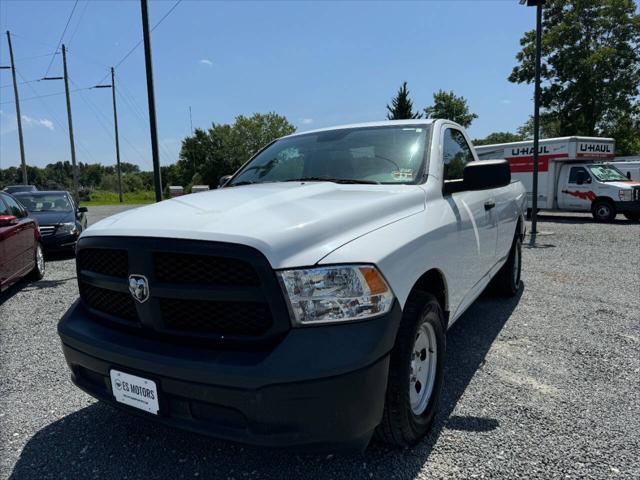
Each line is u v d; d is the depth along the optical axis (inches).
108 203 1871.3
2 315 213.5
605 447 99.0
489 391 125.8
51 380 140.6
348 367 72.7
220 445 103.7
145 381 82.0
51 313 215.5
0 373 146.3
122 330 90.5
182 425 80.1
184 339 81.6
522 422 109.5
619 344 159.8
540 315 193.6
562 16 1227.9
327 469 93.0
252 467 95.0
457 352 154.4
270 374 71.2
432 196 115.0
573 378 133.5
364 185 115.5
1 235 231.1
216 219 84.4
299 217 84.0
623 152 1384.1
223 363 74.4
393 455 96.7
